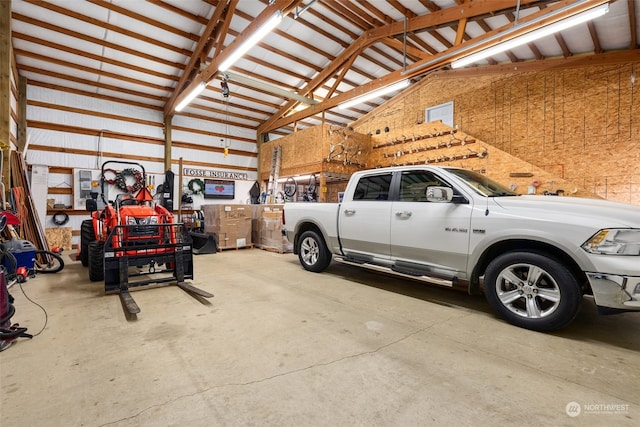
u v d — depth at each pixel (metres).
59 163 8.48
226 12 6.76
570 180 7.59
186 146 11.01
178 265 4.05
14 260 4.26
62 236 8.12
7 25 5.14
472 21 6.82
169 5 6.52
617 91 7.04
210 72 7.32
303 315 3.03
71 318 2.95
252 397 1.71
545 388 1.81
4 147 4.43
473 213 3.04
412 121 10.91
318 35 8.08
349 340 2.45
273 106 11.40
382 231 3.84
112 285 3.73
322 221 4.71
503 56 8.44
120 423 1.49
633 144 6.82
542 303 2.76
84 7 6.32
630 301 2.20
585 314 3.11
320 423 1.50
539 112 8.12
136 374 1.94
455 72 9.77
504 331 2.65
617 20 6.05
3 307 2.38
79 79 8.45
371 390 1.78
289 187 10.79
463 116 9.56
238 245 7.87
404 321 2.88
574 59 7.61
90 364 2.07
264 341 2.43
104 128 9.24
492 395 1.73
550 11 4.96
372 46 8.66
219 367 2.03
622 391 1.78
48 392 1.75
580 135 7.50
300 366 2.04
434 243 3.32
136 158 9.82
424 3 6.71
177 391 1.76
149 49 7.73
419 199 3.60
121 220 4.23
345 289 4.01
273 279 4.55
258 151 12.77
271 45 8.34
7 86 5.11
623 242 2.26
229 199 11.66
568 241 2.45
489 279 2.92
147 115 10.11
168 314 3.05
